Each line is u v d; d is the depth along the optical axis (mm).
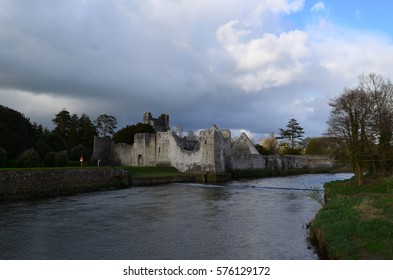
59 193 36344
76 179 39094
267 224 21297
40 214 24562
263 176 68688
